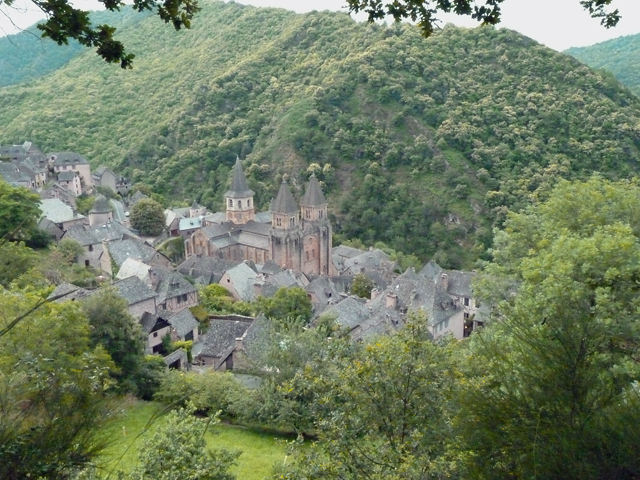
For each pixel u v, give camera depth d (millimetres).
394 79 147750
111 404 12008
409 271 85625
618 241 23750
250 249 103938
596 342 10555
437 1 10719
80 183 124125
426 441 16250
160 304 60812
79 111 187375
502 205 119688
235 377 46906
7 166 107000
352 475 16672
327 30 186375
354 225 129500
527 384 9742
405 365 17656
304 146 143875
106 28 9070
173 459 22484
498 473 9562
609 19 11570
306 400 37844
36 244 69750
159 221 110312
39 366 14633
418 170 131625
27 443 9891
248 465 35188
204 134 161750
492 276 34562
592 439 8672
